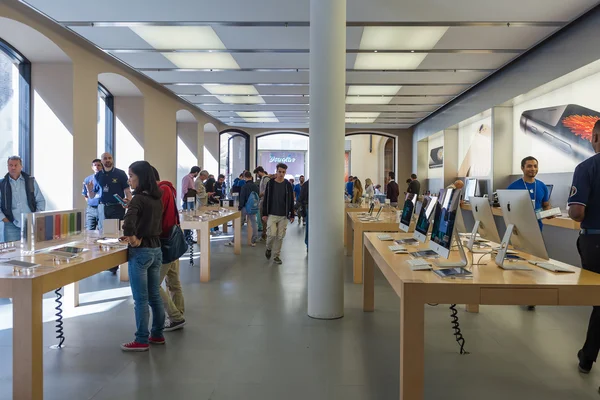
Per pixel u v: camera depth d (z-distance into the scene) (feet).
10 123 21.36
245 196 28.91
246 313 13.97
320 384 8.98
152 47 23.65
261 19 19.54
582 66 19.60
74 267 8.64
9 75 21.27
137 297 10.77
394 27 20.13
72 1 17.62
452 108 39.14
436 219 9.60
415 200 15.10
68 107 22.08
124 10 18.53
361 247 18.19
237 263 22.67
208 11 18.63
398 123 53.36
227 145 59.67
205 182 37.19
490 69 27.63
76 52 22.45
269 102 40.11
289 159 89.92
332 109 13.47
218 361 10.16
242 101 39.78
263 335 11.93
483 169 35.22
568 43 20.72
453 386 8.91
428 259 9.65
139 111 31.86
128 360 10.21
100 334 11.99
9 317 13.60
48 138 22.02
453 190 8.69
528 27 20.18
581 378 9.34
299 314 13.89
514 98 27.17
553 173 25.04
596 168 9.11
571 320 13.44
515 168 29.68
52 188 22.06
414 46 22.88
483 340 11.64
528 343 11.42
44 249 10.28
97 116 24.88
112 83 29.14
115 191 19.33
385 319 13.39
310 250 13.67
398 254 10.32
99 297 15.87
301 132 59.06
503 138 30.04
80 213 12.29
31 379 7.42
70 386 8.86
